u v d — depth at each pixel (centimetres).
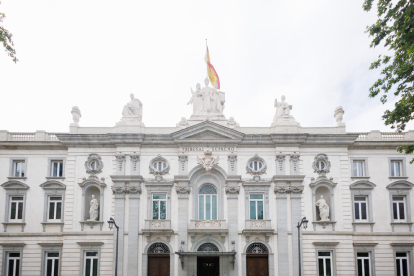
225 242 3894
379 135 4216
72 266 3862
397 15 2555
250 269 3881
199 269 3916
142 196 4009
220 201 4019
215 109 4247
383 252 3956
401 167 4172
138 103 4269
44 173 4122
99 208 4019
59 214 4081
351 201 4053
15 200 4112
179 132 4041
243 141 4100
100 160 4091
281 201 3981
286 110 4216
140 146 4109
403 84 2655
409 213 4044
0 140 4147
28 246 3975
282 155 4066
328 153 4119
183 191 3994
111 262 3869
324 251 3903
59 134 4059
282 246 3878
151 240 3897
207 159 4041
